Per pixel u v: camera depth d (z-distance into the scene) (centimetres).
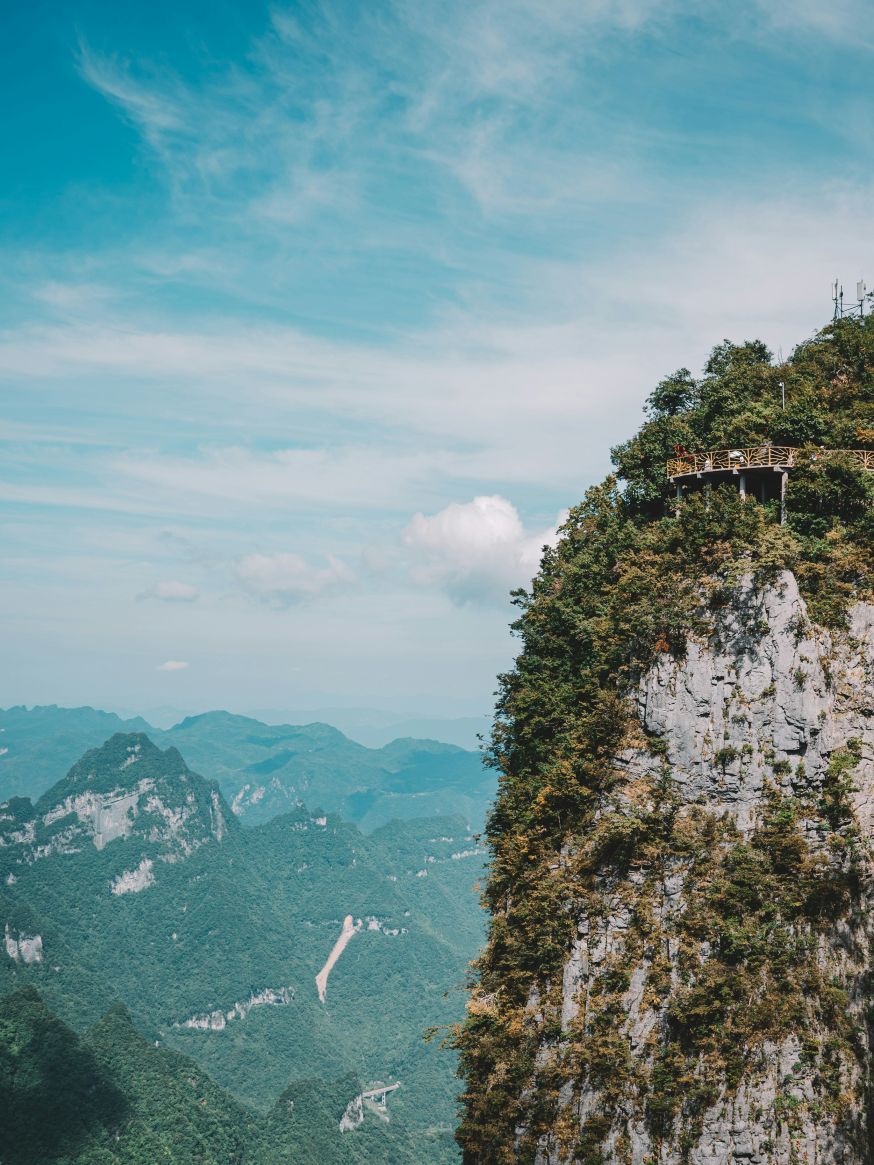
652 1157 4891
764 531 5672
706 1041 4919
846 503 5750
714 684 5469
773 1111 4778
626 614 6003
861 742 5244
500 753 6931
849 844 5097
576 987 5359
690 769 5428
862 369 6838
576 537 7038
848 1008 4884
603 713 5853
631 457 6906
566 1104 5194
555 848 5853
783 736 5269
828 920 5031
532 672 6712
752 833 5228
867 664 5356
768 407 6406
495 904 6272
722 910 5119
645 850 5359
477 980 6122
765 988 4947
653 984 5131
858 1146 4684
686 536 5947
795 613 5384
